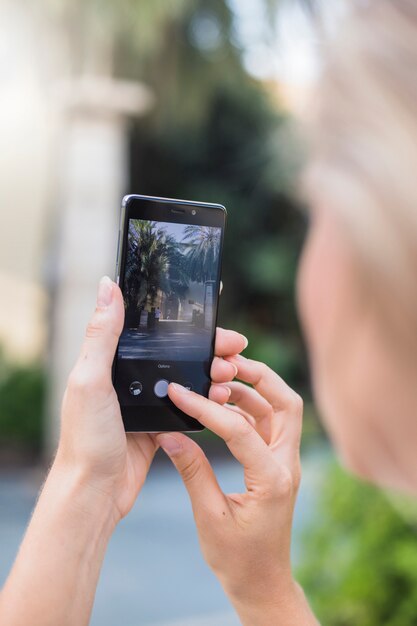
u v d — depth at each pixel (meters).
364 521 2.54
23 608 0.86
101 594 4.64
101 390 0.94
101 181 6.53
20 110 9.57
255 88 9.88
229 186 11.58
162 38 6.66
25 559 0.89
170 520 6.44
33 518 0.92
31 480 7.52
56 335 7.04
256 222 11.63
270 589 1.02
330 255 0.42
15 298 9.96
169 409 1.14
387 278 0.38
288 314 11.56
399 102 0.39
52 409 6.90
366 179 0.38
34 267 9.93
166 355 1.16
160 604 4.50
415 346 0.39
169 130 10.25
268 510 1.00
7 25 6.15
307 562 2.68
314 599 2.61
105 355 0.96
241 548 1.01
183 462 1.03
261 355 11.01
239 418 1.01
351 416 0.44
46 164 9.82
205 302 1.19
